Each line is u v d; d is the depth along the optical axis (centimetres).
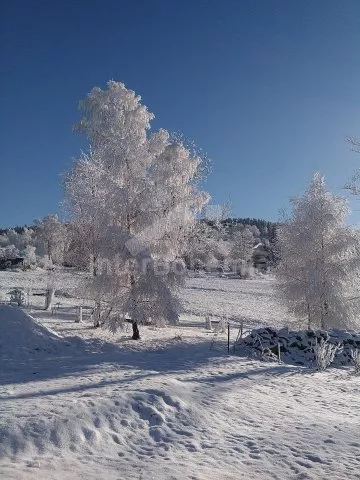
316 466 674
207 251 2742
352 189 2203
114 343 1814
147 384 972
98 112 2731
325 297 2233
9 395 866
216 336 2244
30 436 663
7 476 531
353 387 1269
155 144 2408
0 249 7644
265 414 922
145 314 1925
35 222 4553
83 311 2858
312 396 1123
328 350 1636
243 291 5400
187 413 846
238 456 693
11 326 1565
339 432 841
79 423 719
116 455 659
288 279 2369
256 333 1861
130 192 1959
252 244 8138
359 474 652
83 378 1059
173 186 2445
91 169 2136
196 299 4359
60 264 2909
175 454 679
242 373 1302
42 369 1190
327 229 2259
